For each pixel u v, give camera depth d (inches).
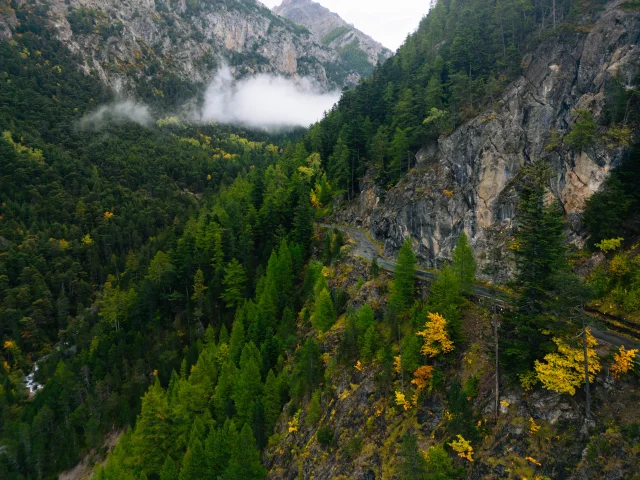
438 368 1393.9
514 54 2346.2
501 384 1201.4
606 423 998.4
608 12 2031.3
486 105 2309.3
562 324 1106.7
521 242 1192.2
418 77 3083.2
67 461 2484.0
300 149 3897.6
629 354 1031.0
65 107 7726.4
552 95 2063.2
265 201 3228.3
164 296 3006.9
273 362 2130.9
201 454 1781.5
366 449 1397.6
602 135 1745.8
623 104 1715.1
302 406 1802.4
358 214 2987.2
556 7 2588.6
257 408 1844.2
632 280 1362.0
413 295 1793.8
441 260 2142.0
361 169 3105.3
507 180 2033.7
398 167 2667.3
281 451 1710.1
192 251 3134.8
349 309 1929.1
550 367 1078.4
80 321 3597.4
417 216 2281.0
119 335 2989.7
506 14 2763.3
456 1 4084.6
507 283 1242.6
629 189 1526.8
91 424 2559.1
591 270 1534.2
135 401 2625.5
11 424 2655.0
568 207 1793.8
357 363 1668.3
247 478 1624.0
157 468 1967.3
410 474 1013.8
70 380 2795.3
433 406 1334.9
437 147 2452.0
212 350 2437.3
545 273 1155.3
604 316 1368.1
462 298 1494.8
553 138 1982.0
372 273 2034.9
